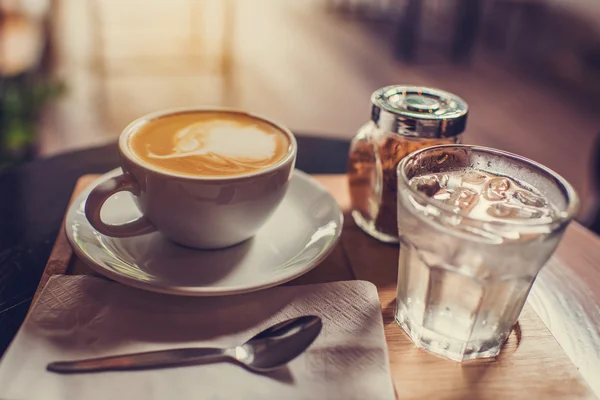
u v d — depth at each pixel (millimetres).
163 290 384
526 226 346
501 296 368
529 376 372
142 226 429
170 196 403
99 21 2080
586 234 506
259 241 448
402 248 393
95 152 603
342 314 393
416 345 389
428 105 459
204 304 396
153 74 2068
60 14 2314
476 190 399
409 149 457
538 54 2521
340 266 449
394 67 2371
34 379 342
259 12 3025
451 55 2537
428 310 378
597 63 2275
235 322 385
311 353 365
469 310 371
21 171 562
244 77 2145
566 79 2334
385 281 437
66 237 431
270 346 366
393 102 464
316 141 639
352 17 3094
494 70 2416
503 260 354
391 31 2906
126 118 1724
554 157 1648
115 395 338
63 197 524
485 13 2750
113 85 1942
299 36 2711
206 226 416
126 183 410
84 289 398
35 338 363
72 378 344
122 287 403
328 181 557
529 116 1952
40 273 434
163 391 341
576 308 433
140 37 2301
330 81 2164
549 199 388
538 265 366
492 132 1796
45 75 1655
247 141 457
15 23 1483
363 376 355
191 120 480
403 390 360
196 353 359
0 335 383
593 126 1898
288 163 426
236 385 346
